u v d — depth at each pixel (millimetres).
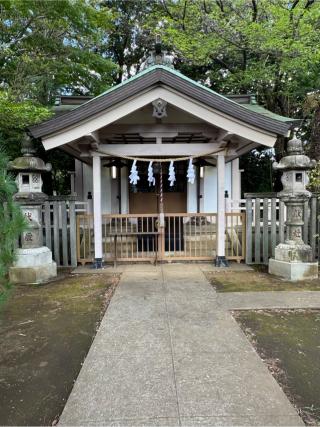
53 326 3393
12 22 6211
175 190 8852
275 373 2438
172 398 2123
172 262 6504
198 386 2258
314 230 6016
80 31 7082
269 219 6504
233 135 5492
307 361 2617
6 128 5781
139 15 14031
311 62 9000
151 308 3871
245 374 2414
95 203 6105
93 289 4734
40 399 2164
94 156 6082
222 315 3629
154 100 5277
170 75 5156
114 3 13781
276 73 10305
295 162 5277
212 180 8984
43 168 5348
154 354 2732
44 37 6461
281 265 5379
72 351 2836
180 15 11656
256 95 11617
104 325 3363
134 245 7285
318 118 8070
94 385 2279
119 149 6117
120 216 6367
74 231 6258
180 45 10492
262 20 10062
